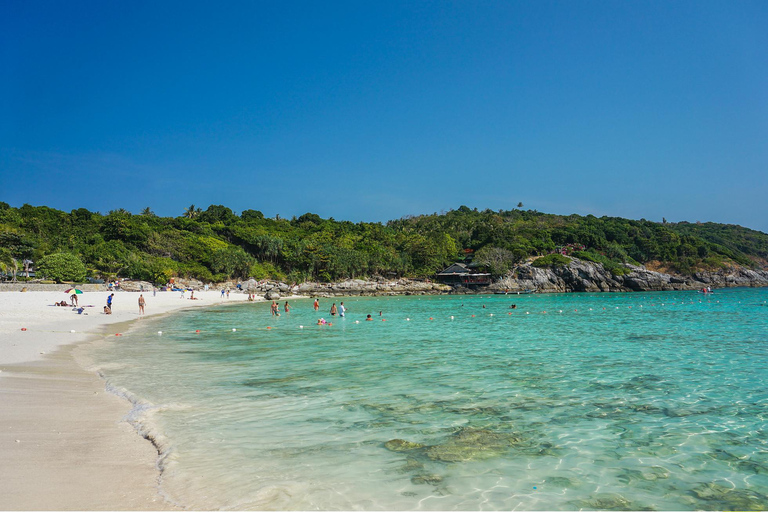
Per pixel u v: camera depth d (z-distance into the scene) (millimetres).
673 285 111062
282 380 15102
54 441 8531
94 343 23000
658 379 15633
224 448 8836
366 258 110188
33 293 54031
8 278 67500
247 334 28438
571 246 129750
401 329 31656
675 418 11320
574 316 43344
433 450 9016
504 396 13266
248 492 6930
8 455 7605
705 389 14242
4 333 24016
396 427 10375
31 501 6082
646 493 7387
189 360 18781
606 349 22391
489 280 110125
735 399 13078
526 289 107188
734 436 10094
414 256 121625
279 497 6828
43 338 23188
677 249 137250
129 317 39250
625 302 67000
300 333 29188
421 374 16219
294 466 8055
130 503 6328
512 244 122062
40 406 10789
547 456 8836
